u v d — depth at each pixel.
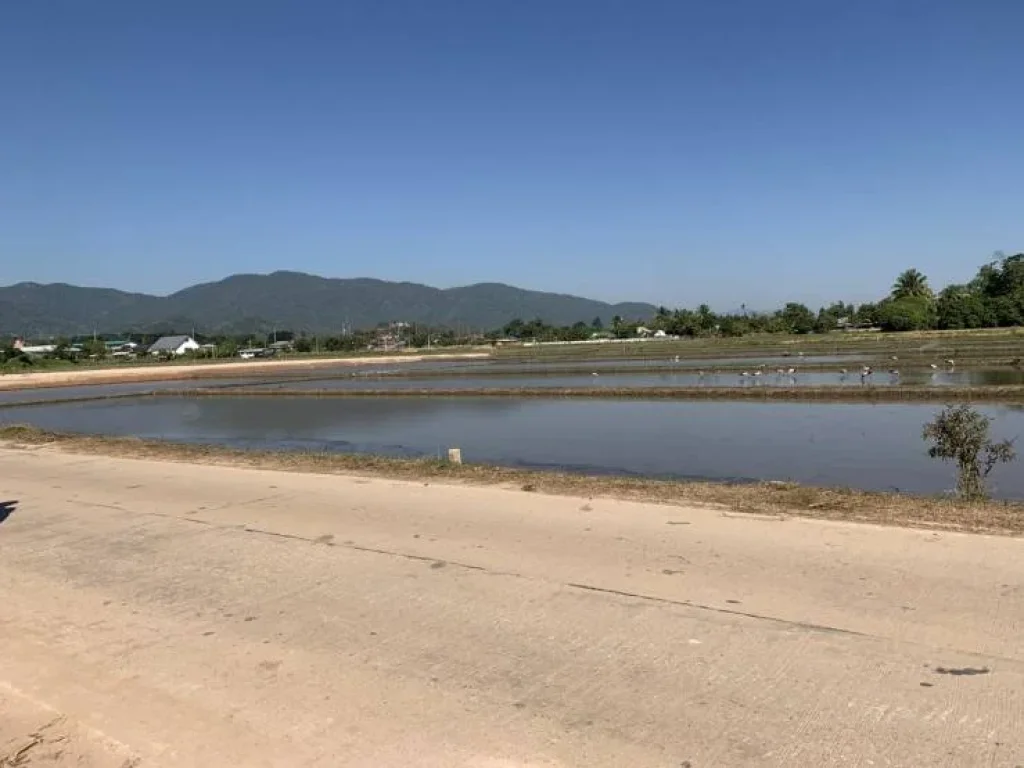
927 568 5.67
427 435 21.98
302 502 9.10
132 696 4.34
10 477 12.17
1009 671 4.08
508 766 3.46
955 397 25.44
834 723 3.66
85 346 127.06
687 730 3.68
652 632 4.80
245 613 5.51
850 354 54.97
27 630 5.40
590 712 3.89
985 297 100.50
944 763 3.31
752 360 52.97
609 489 8.98
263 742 3.78
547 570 6.09
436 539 7.15
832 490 8.55
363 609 5.46
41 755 3.77
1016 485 12.70
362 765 3.54
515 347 115.25
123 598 5.98
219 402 37.47
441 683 4.29
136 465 12.76
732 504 7.93
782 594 5.31
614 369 48.28
